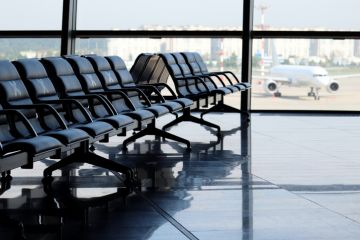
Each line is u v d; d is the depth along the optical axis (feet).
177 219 14.56
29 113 18.13
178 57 31.19
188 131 30.37
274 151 24.57
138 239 12.98
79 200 16.33
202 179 19.13
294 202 16.30
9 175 19.22
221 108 36.29
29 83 18.54
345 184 18.51
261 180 19.03
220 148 25.22
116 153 23.91
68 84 20.62
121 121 19.56
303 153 24.11
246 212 15.25
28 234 13.25
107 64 24.25
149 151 24.40
